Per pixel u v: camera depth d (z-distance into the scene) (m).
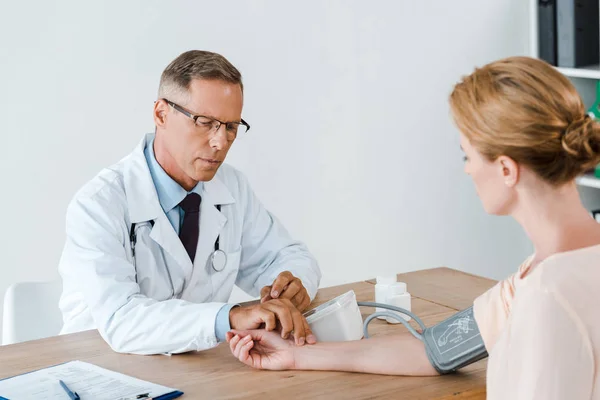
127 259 1.77
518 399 0.93
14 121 2.66
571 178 0.99
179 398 1.26
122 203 1.77
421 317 1.67
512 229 3.71
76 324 1.80
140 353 1.53
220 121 1.69
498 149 1.00
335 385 1.31
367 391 1.27
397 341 1.38
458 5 3.40
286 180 3.13
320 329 1.47
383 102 3.29
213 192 1.90
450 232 3.54
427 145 3.42
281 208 3.13
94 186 1.78
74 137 2.76
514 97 0.98
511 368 0.94
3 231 2.69
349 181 3.26
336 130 3.20
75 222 1.73
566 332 0.91
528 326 0.93
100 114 2.79
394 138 3.34
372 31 3.22
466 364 1.30
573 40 3.10
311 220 3.20
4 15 2.60
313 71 3.12
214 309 1.50
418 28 3.32
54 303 1.96
